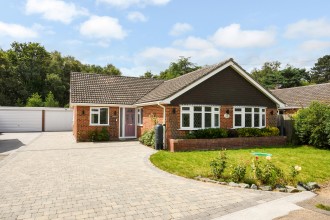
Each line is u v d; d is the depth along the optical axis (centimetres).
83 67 7444
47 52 6172
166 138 1664
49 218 566
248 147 1756
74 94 2119
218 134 1711
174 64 6325
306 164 1184
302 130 1831
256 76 7638
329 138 1650
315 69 7988
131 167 1095
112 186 812
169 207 635
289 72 5972
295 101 2694
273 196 734
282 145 1870
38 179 895
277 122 2109
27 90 5391
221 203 667
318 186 859
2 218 565
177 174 984
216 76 1864
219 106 1859
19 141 2098
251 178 885
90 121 2080
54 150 1573
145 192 752
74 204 652
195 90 1783
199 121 1794
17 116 3272
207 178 912
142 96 2347
